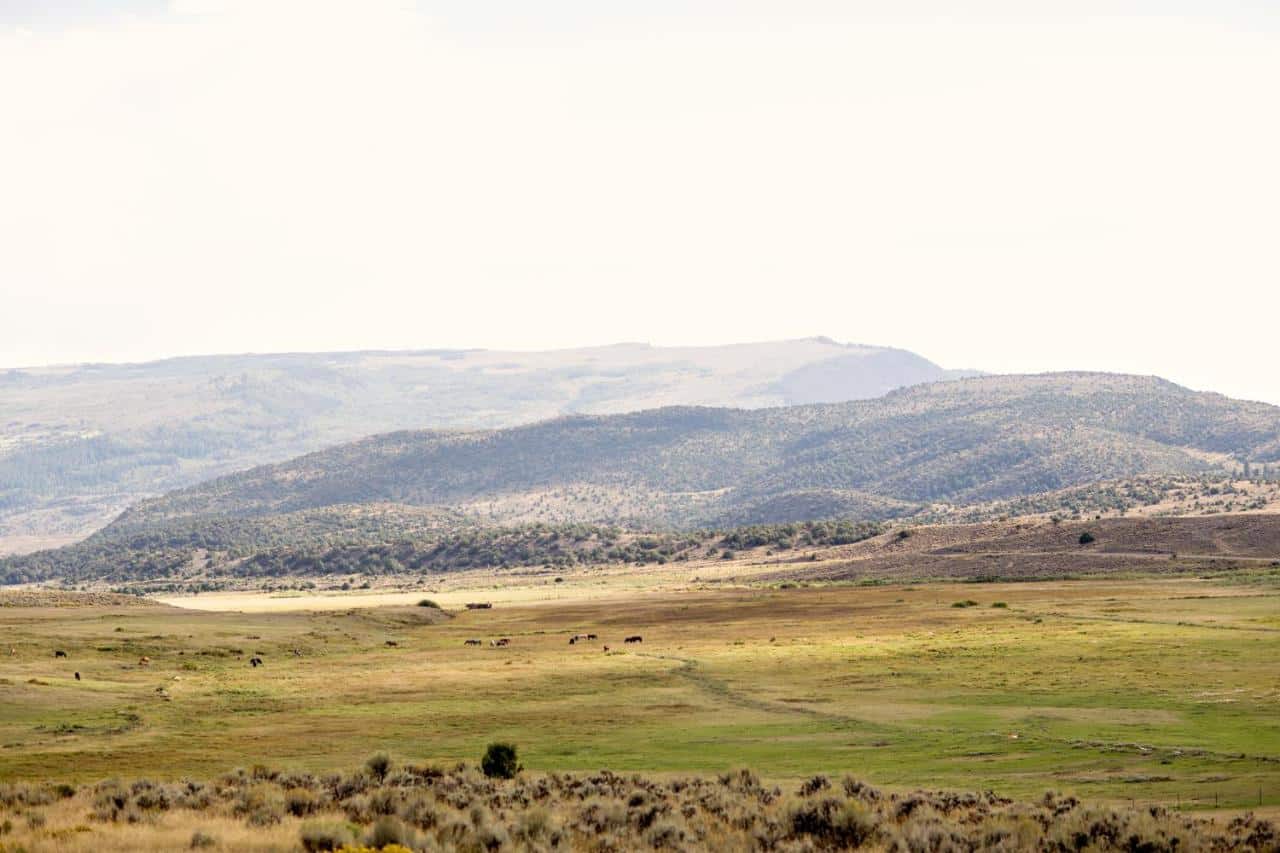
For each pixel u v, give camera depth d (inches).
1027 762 3139.8
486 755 3097.9
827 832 2162.9
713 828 2262.6
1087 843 2032.5
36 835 2044.8
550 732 4082.2
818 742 3639.3
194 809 2426.2
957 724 3826.3
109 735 4234.7
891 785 2906.0
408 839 1952.5
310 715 4687.5
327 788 2733.8
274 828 2140.7
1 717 4626.0
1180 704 3991.1
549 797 2640.3
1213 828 2169.0
